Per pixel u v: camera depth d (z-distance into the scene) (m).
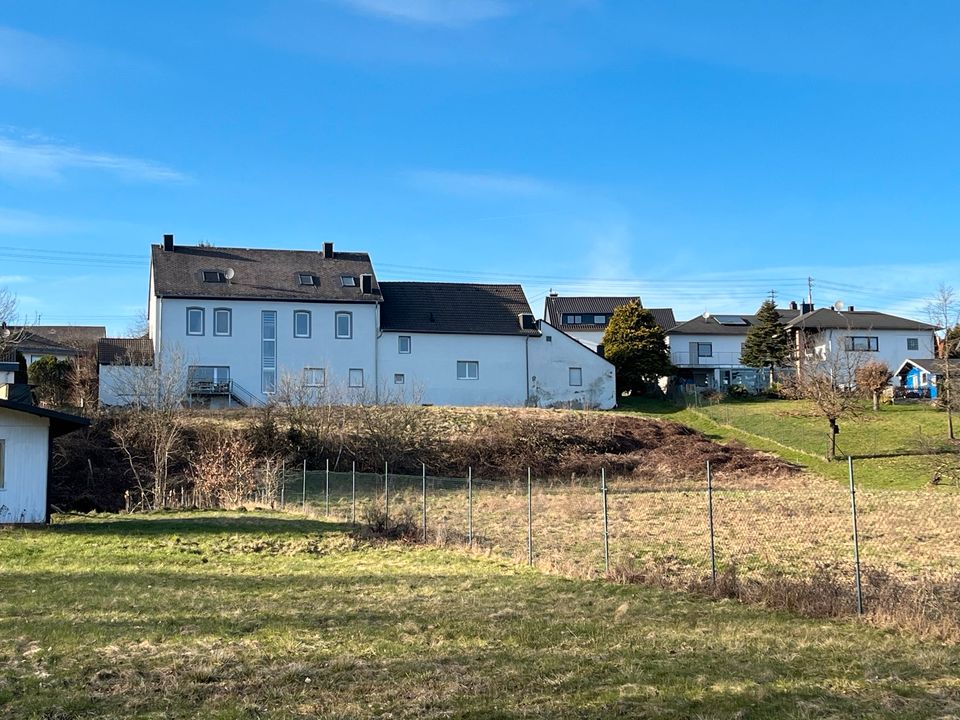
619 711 6.62
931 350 63.06
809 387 41.09
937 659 8.16
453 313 52.69
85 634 8.97
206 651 8.34
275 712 6.59
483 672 7.71
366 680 7.43
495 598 11.38
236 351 46.94
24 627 9.27
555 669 7.81
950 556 15.15
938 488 28.45
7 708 6.59
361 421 36.94
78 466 30.16
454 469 35.59
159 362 35.84
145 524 20.11
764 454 37.75
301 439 34.97
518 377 51.50
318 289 49.34
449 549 16.53
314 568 14.43
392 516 21.34
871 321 63.59
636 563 14.31
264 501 26.02
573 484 30.64
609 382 52.59
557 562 14.68
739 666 7.94
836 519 19.97
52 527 19.31
